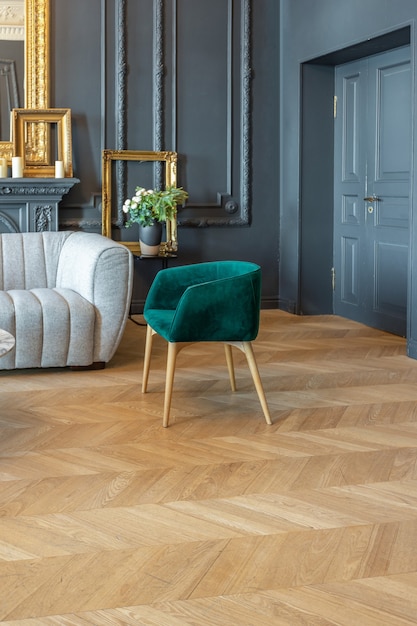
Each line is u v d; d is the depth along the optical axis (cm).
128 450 316
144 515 254
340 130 612
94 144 612
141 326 589
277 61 641
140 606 199
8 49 585
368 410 372
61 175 584
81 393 400
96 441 326
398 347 517
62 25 597
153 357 484
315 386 416
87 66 605
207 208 640
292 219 633
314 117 616
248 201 645
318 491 274
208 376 437
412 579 213
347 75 598
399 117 538
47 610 197
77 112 606
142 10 611
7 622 192
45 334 430
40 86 591
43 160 595
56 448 317
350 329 579
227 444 323
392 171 549
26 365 432
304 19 595
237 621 193
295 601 202
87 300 445
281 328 581
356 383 423
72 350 438
